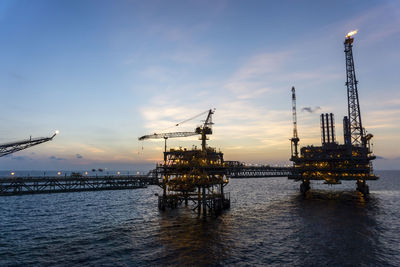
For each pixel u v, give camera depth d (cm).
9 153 5078
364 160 8756
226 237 3966
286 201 8088
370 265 2864
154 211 6266
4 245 3541
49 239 3847
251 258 3084
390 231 4272
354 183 17125
